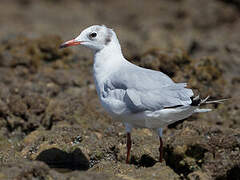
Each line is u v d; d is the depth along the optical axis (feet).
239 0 98.53
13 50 63.00
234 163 35.37
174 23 96.12
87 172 33.12
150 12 104.73
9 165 32.86
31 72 60.80
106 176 32.83
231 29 93.15
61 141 42.09
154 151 39.17
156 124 36.32
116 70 38.55
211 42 72.43
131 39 85.20
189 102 34.12
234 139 36.60
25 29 92.73
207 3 99.14
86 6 112.06
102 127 46.73
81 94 55.01
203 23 95.45
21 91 52.75
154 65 52.49
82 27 97.14
